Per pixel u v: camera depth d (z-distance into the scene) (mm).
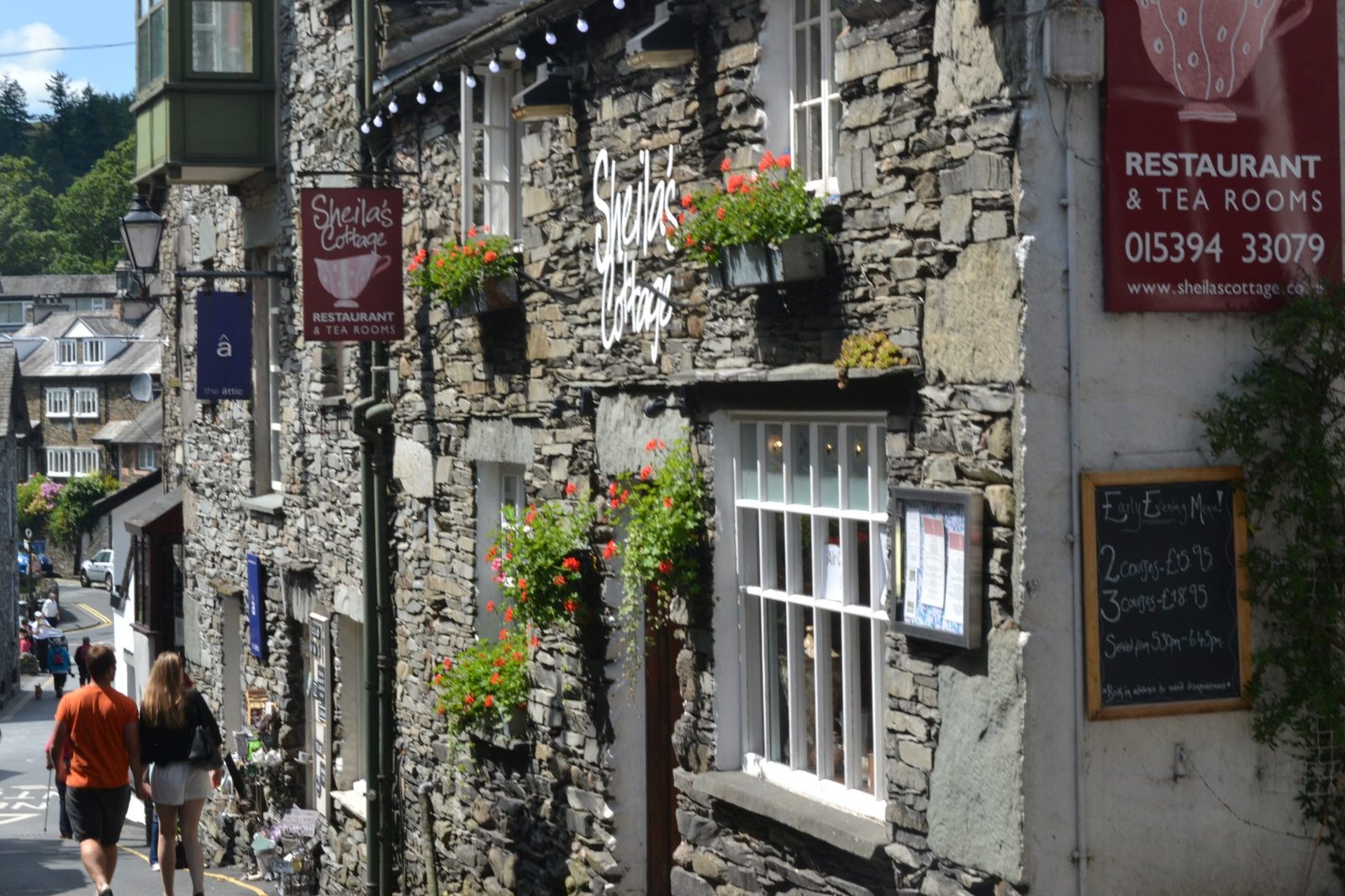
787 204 6598
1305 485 5828
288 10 13680
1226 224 5805
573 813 9188
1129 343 5715
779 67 7223
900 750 6238
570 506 9070
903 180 6176
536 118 8922
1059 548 5602
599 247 8727
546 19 8758
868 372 6156
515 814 9898
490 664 9906
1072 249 5609
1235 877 5863
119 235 96688
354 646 13148
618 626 8820
